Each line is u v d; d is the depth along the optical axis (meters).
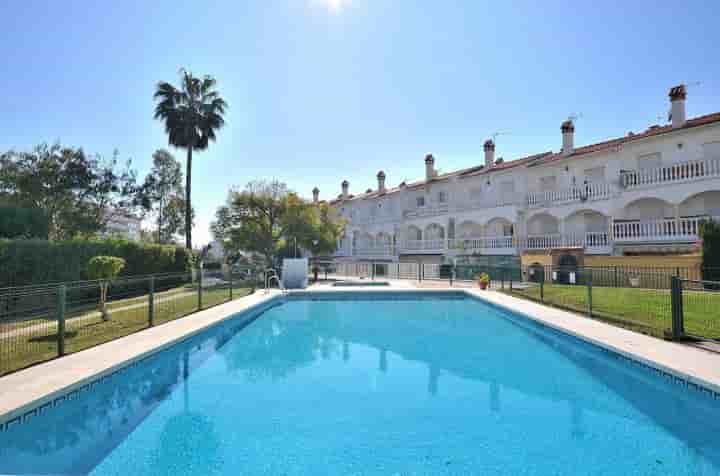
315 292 18.58
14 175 24.00
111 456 4.66
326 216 30.25
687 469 4.30
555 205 25.47
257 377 7.59
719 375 5.76
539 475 4.19
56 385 5.56
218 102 31.14
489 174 31.03
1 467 4.41
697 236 18.78
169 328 9.91
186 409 6.04
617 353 7.48
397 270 28.33
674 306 8.09
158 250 21.11
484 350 9.61
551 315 11.45
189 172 29.86
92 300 11.36
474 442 4.94
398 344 10.27
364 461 4.50
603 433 5.14
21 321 8.09
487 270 24.03
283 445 4.89
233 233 27.02
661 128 23.81
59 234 25.48
